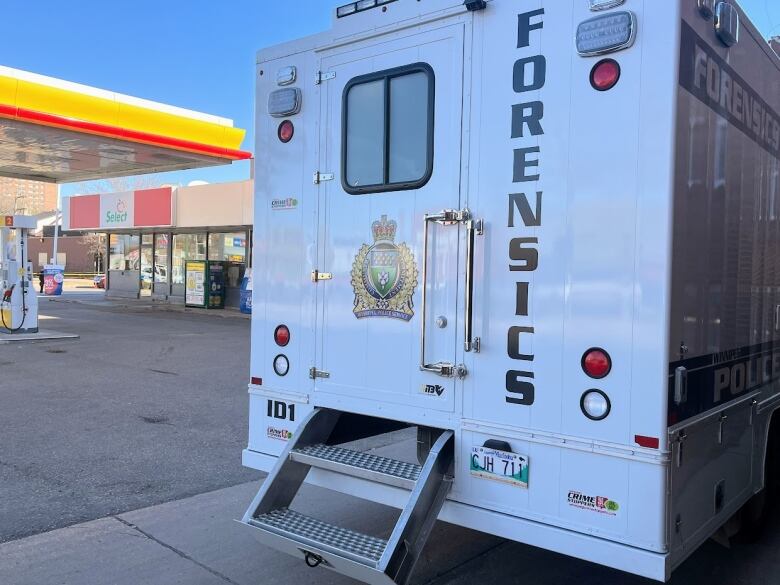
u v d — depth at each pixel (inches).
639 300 109.3
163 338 611.5
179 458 245.6
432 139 134.3
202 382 396.5
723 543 169.5
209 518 189.3
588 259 114.3
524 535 121.0
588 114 114.3
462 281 129.7
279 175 163.2
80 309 939.3
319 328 155.4
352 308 148.9
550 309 118.5
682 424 113.0
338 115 151.1
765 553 174.1
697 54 114.3
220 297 945.5
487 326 126.1
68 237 2645.2
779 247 162.6
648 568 108.0
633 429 109.7
